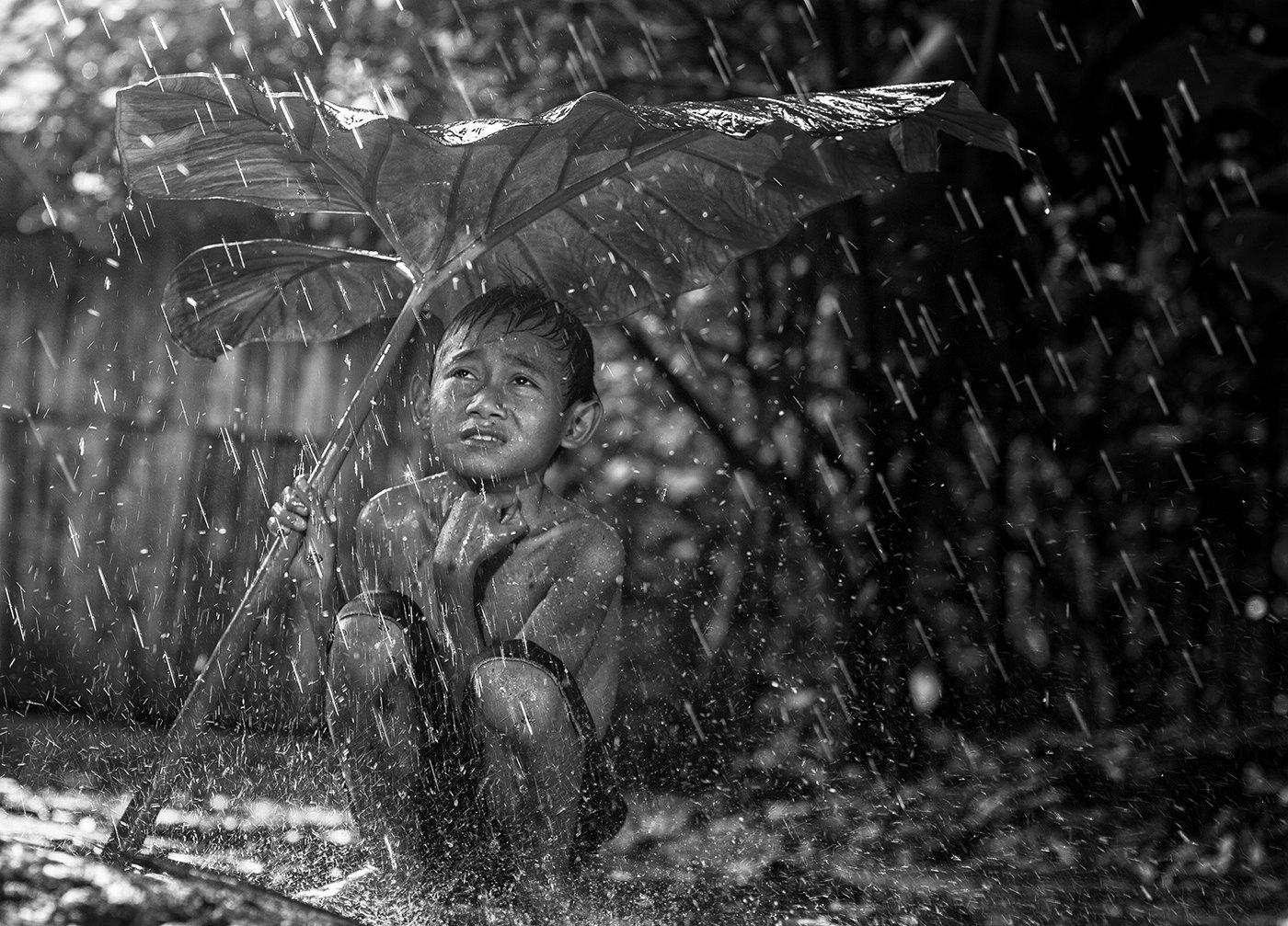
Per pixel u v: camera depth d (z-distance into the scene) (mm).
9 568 14477
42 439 14625
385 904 4727
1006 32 11523
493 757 4840
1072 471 12312
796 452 13062
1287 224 10000
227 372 14586
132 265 14625
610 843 7117
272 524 4977
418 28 13047
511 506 5156
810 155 5992
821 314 12969
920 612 12133
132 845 4605
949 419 12398
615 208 5977
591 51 13305
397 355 5402
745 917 5285
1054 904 5980
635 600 13367
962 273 12430
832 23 12539
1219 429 12227
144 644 14367
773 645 12578
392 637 4797
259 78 12938
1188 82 10672
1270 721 10867
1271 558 12078
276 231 14281
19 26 13133
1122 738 10445
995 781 9266
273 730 10406
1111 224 12305
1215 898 6195
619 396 14094
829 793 9102
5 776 7941
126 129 5367
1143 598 12086
